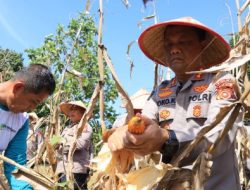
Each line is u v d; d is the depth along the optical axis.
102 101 1.90
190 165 1.66
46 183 2.17
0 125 2.88
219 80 1.83
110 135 1.83
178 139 1.61
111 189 1.80
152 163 1.91
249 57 1.49
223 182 1.89
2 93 2.89
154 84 2.58
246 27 2.12
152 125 1.55
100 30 1.91
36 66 2.92
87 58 2.85
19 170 2.19
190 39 2.00
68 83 3.89
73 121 5.43
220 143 1.68
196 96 1.93
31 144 4.78
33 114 4.79
